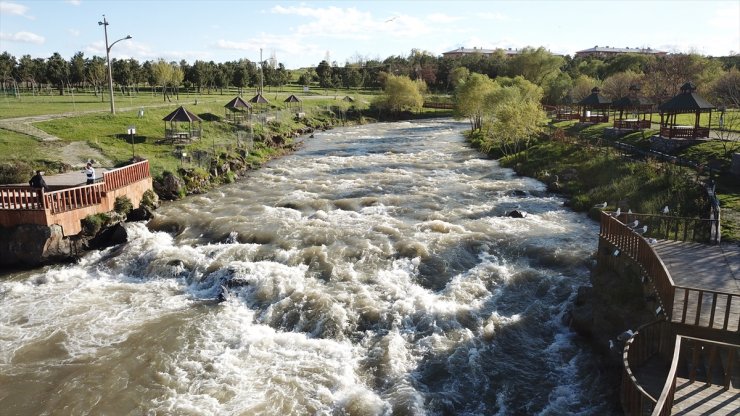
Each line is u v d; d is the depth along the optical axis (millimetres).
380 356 18391
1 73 86500
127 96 89750
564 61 149625
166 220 33094
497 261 26219
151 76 93000
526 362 18156
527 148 55594
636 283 19047
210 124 60438
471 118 83250
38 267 27406
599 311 19203
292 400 16203
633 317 17812
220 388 16797
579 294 21109
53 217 27859
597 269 22953
